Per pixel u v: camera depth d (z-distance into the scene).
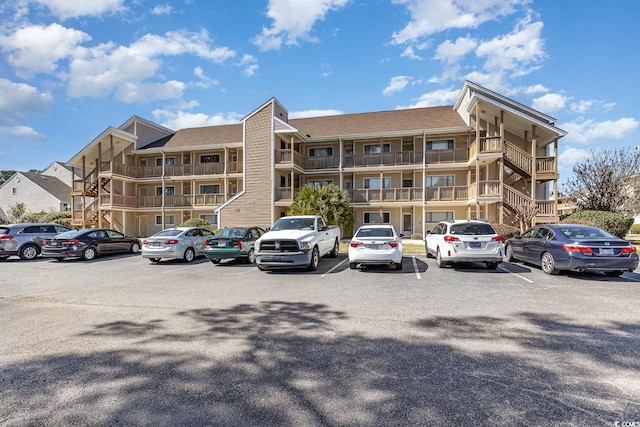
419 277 9.02
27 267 12.10
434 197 24.55
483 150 20.55
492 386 3.21
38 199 40.38
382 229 10.97
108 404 2.93
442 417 2.72
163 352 4.07
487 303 6.30
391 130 26.23
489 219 24.00
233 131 31.70
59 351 4.11
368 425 2.62
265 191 25.61
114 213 29.30
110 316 5.63
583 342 4.33
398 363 3.73
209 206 28.84
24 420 2.70
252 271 10.48
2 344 4.36
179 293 7.39
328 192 22.00
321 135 27.64
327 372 3.52
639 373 3.47
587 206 22.25
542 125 19.83
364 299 6.68
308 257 9.91
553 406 2.87
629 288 7.52
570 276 9.00
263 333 4.74
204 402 2.96
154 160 31.62
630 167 21.55
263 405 2.91
